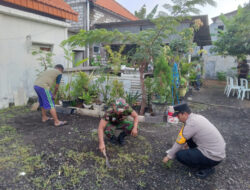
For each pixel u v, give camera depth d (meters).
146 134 4.10
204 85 12.09
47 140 3.68
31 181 2.52
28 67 6.79
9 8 5.84
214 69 17.41
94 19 10.67
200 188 2.47
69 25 8.06
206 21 8.55
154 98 5.33
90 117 5.18
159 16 4.09
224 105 6.86
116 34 4.47
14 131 4.08
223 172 2.83
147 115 4.94
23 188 2.38
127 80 5.81
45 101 4.29
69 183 2.49
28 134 3.94
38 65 7.16
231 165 3.01
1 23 5.80
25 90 6.76
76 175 2.65
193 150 2.63
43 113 4.70
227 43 9.74
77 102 5.91
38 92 4.25
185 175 2.74
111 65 5.71
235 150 3.50
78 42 4.89
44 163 2.91
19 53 6.43
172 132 4.23
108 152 3.29
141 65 4.86
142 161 3.05
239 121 5.13
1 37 5.84
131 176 2.68
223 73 16.34
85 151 3.30
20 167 2.79
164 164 2.98
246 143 3.79
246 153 3.40
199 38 12.80
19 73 6.49
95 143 3.61
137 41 4.56
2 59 5.93
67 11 7.69
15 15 6.10
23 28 6.45
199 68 10.08
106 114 3.20
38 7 6.60
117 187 2.46
